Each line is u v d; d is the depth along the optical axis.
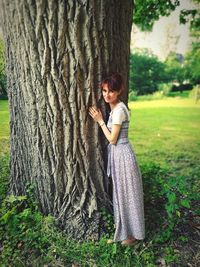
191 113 11.41
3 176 4.40
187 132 9.21
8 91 3.39
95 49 2.79
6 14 2.91
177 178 3.70
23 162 3.51
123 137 2.97
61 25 2.66
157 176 4.15
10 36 3.00
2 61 4.89
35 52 2.80
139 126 9.85
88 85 2.87
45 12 2.65
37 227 3.25
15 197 3.44
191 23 6.71
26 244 3.16
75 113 2.94
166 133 9.11
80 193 3.22
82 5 2.62
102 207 3.29
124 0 2.92
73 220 3.26
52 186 3.28
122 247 3.16
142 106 12.52
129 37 3.22
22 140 3.40
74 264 3.02
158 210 3.64
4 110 6.38
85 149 3.07
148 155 7.27
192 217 3.67
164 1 5.79
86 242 3.20
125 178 2.98
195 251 3.19
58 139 3.04
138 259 3.04
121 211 3.02
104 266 2.99
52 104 2.92
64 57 2.76
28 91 3.00
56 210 3.34
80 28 2.69
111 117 2.94
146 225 3.43
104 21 2.75
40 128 3.08
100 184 3.23
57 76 2.82
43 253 3.10
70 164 3.12
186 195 3.61
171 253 3.12
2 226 3.37
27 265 3.02
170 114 11.24
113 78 2.79
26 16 2.70
